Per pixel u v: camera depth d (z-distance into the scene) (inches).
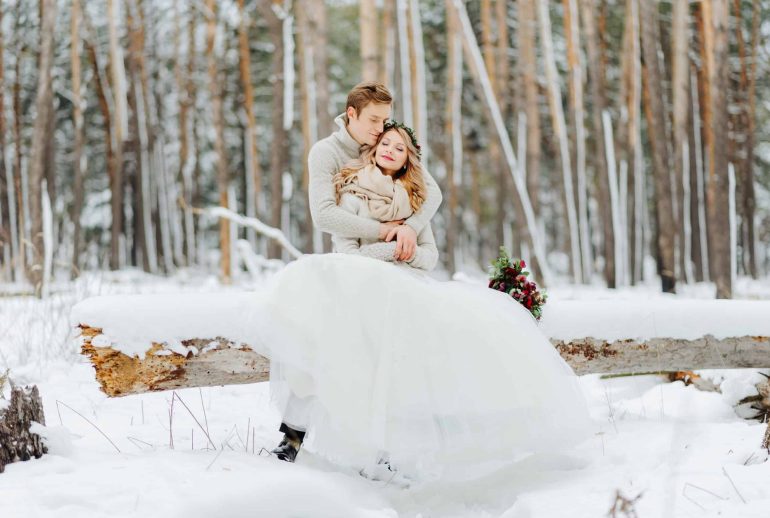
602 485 102.3
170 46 727.1
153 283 419.5
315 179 123.7
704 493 95.1
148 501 90.9
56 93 684.1
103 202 777.6
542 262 459.8
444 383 103.4
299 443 114.7
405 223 122.0
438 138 847.7
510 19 689.0
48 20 355.6
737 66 658.2
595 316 135.2
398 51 421.4
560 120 521.7
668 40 633.6
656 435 128.1
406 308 105.9
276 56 456.1
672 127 625.9
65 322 225.9
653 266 786.8
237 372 119.2
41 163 348.5
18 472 101.3
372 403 101.7
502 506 105.1
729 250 353.4
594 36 493.4
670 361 138.8
